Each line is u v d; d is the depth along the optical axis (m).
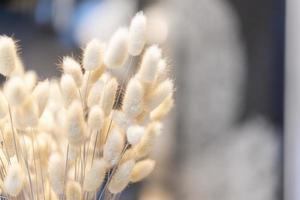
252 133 1.43
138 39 0.58
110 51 0.58
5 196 0.60
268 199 1.42
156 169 1.38
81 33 1.43
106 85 0.58
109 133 0.58
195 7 1.40
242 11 1.42
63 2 1.46
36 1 1.48
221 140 1.42
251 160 1.43
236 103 1.42
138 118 0.59
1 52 0.57
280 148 1.44
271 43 1.43
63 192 0.58
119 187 0.59
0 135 0.60
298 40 1.42
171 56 1.38
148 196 1.36
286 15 1.43
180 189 1.40
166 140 1.39
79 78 0.59
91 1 1.43
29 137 0.60
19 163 0.59
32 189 0.59
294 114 1.43
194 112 1.40
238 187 1.42
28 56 1.43
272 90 1.43
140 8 1.40
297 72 1.43
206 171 1.42
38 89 0.59
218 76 1.41
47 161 0.60
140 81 0.58
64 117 0.60
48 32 1.47
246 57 1.42
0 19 1.45
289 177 1.43
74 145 0.57
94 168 0.57
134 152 0.60
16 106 0.57
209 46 1.40
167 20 1.38
